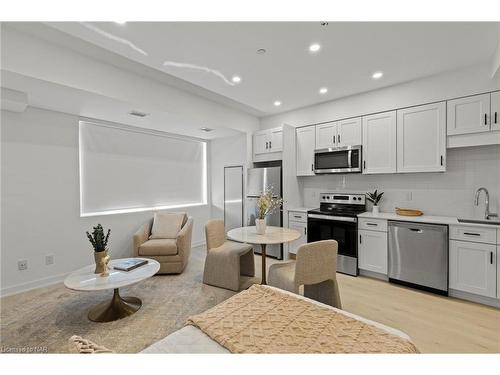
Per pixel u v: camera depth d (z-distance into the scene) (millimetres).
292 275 2225
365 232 3264
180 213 4098
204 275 3092
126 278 2246
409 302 2584
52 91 2521
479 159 2893
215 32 2092
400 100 3209
